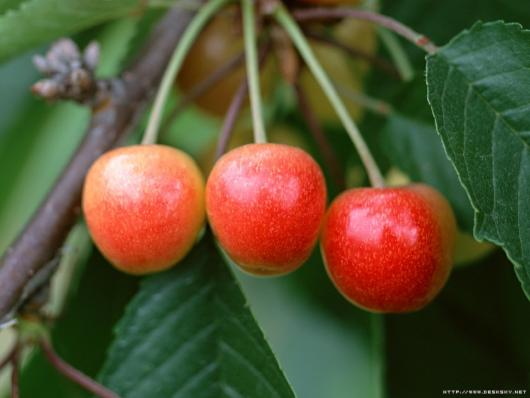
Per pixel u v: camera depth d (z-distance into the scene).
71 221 0.29
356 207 0.27
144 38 0.36
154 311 0.30
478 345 0.35
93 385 0.29
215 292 0.30
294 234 0.27
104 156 0.28
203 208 0.28
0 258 0.29
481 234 0.25
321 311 0.36
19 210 0.38
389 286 0.27
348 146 0.36
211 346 0.29
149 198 0.27
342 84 0.35
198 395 0.29
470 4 0.34
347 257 0.27
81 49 0.37
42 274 0.29
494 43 0.27
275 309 0.37
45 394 0.34
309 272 0.36
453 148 0.26
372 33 0.34
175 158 0.28
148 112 0.35
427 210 0.27
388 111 0.32
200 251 0.30
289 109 0.37
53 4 0.29
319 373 0.36
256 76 0.29
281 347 0.36
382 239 0.27
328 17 0.31
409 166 0.32
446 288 0.35
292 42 0.31
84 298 0.34
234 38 0.33
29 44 0.30
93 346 0.34
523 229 0.25
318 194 0.27
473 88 0.27
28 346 0.29
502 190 0.26
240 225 0.27
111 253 0.28
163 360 0.29
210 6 0.30
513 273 0.34
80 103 0.30
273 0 0.30
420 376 0.35
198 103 0.34
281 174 0.27
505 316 0.35
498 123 0.26
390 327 0.35
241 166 0.27
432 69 0.27
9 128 0.37
